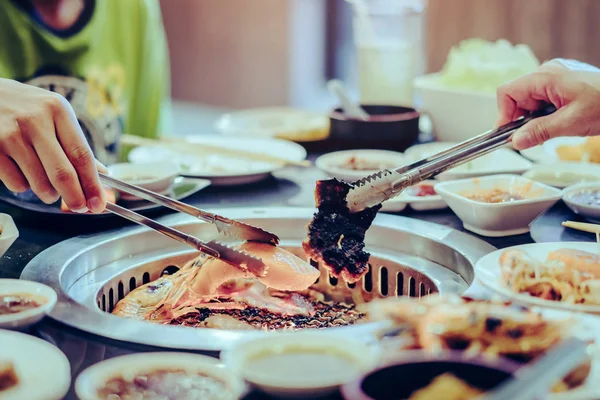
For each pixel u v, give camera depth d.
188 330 1.20
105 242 1.65
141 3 2.90
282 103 5.61
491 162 2.18
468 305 1.08
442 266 1.65
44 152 1.38
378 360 0.97
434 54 4.44
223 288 1.67
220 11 5.77
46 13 2.62
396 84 2.71
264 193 2.07
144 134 3.03
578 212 1.78
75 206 1.40
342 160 2.23
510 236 1.71
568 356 0.82
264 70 5.66
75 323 1.22
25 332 1.20
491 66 2.52
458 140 2.55
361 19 2.72
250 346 1.01
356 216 1.53
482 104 2.45
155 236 1.73
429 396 0.91
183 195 1.95
